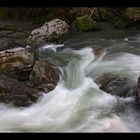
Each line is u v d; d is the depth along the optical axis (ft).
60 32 47.83
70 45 47.24
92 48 45.78
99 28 53.47
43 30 47.62
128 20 54.03
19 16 60.80
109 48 45.62
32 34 47.62
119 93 34.68
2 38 48.37
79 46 46.78
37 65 37.83
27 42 47.29
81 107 34.24
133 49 45.16
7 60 38.19
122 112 32.83
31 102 35.04
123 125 31.24
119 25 53.67
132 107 33.17
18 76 37.68
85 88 37.04
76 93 36.47
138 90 33.14
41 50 45.29
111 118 32.19
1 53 38.73
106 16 56.54
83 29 52.47
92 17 56.39
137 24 53.47
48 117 33.65
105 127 31.04
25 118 33.60
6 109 34.81
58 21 48.93
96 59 42.47
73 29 53.16
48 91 36.11
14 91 35.27
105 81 36.55
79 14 56.65
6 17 61.31
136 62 40.98
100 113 32.99
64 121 32.71
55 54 44.16
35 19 59.11
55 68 39.37
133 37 49.93
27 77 37.78
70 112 33.86
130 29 53.31
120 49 45.21
